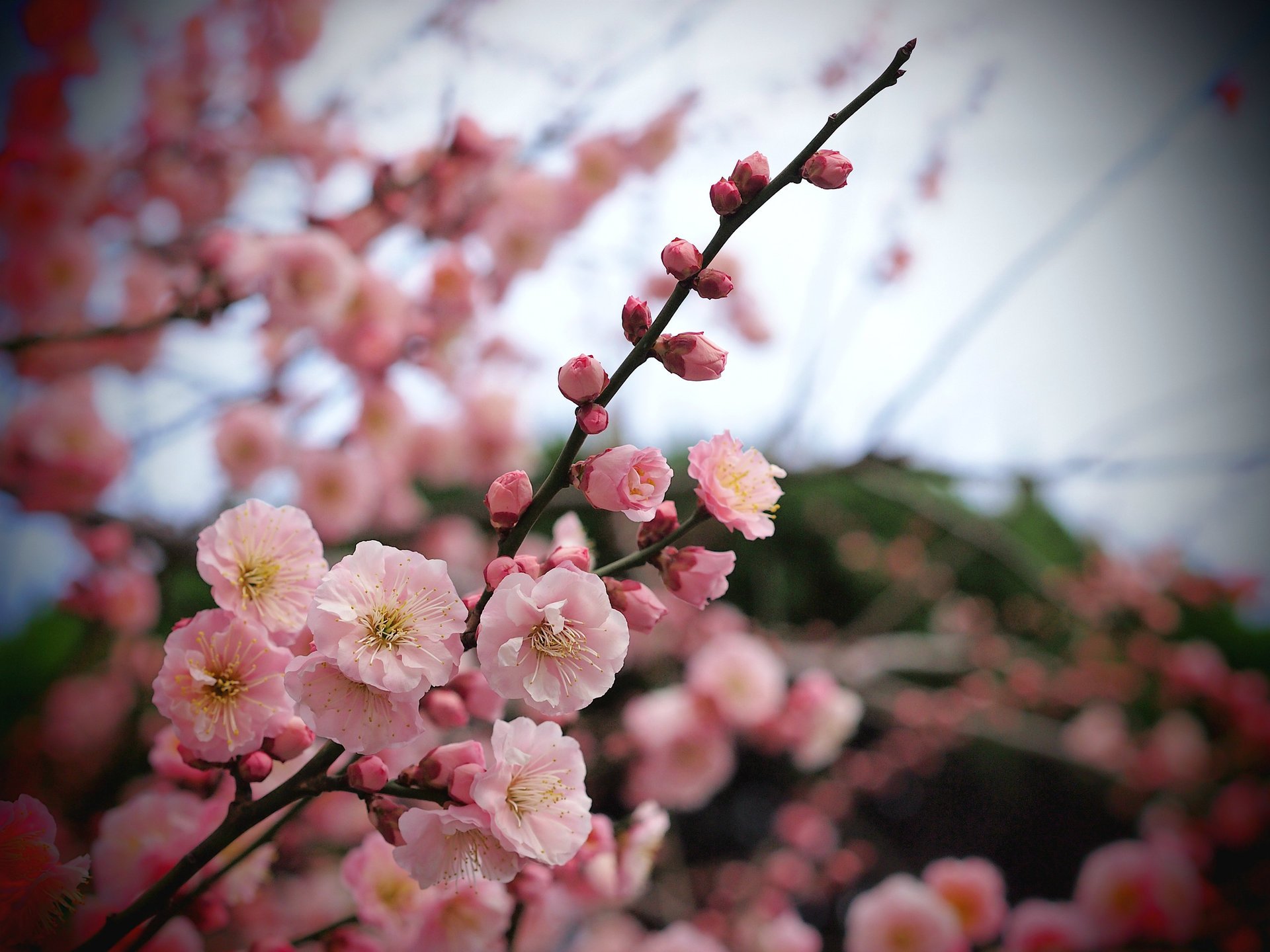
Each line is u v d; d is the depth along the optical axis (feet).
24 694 3.49
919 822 5.70
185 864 1.32
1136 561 4.71
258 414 2.40
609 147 2.53
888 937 2.56
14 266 1.98
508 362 2.98
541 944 2.16
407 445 2.73
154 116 2.17
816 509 5.22
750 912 3.37
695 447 1.36
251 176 2.30
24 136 1.96
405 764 1.45
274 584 1.35
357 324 2.30
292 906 2.20
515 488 1.34
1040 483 2.72
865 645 4.46
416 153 2.23
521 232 2.46
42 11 1.90
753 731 2.59
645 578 3.35
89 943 1.32
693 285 1.33
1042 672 4.66
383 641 1.29
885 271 3.03
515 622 1.30
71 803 2.63
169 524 2.46
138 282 2.19
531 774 1.34
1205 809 4.55
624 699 3.91
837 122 1.33
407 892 1.50
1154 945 3.31
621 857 1.62
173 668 1.32
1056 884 5.63
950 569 4.95
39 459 2.12
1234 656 5.74
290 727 1.34
